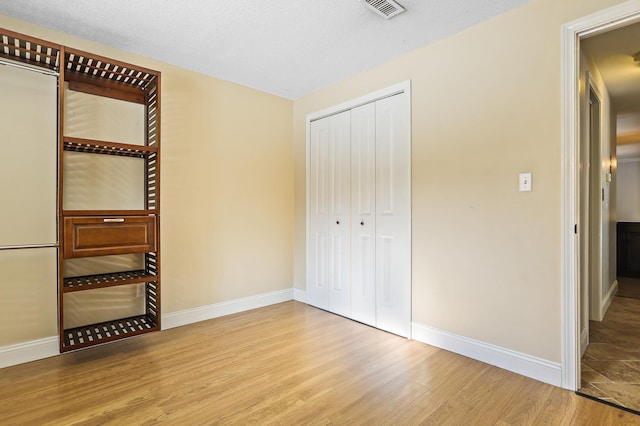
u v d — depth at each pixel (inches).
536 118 79.3
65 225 81.0
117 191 104.4
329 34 95.1
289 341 103.0
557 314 76.2
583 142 99.3
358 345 99.9
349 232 125.6
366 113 119.4
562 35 75.1
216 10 83.7
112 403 69.1
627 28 90.4
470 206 91.0
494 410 67.0
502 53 84.9
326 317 126.6
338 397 71.8
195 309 120.3
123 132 105.3
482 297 88.6
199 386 76.1
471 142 90.8
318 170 139.6
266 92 141.3
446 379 79.4
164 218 112.7
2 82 85.8
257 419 64.2
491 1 79.9
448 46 95.9
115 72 96.3
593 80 109.2
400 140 108.0
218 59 111.0
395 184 109.7
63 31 93.7
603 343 100.1
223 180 127.9
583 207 98.5
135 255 107.2
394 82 109.8
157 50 104.8
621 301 146.2
